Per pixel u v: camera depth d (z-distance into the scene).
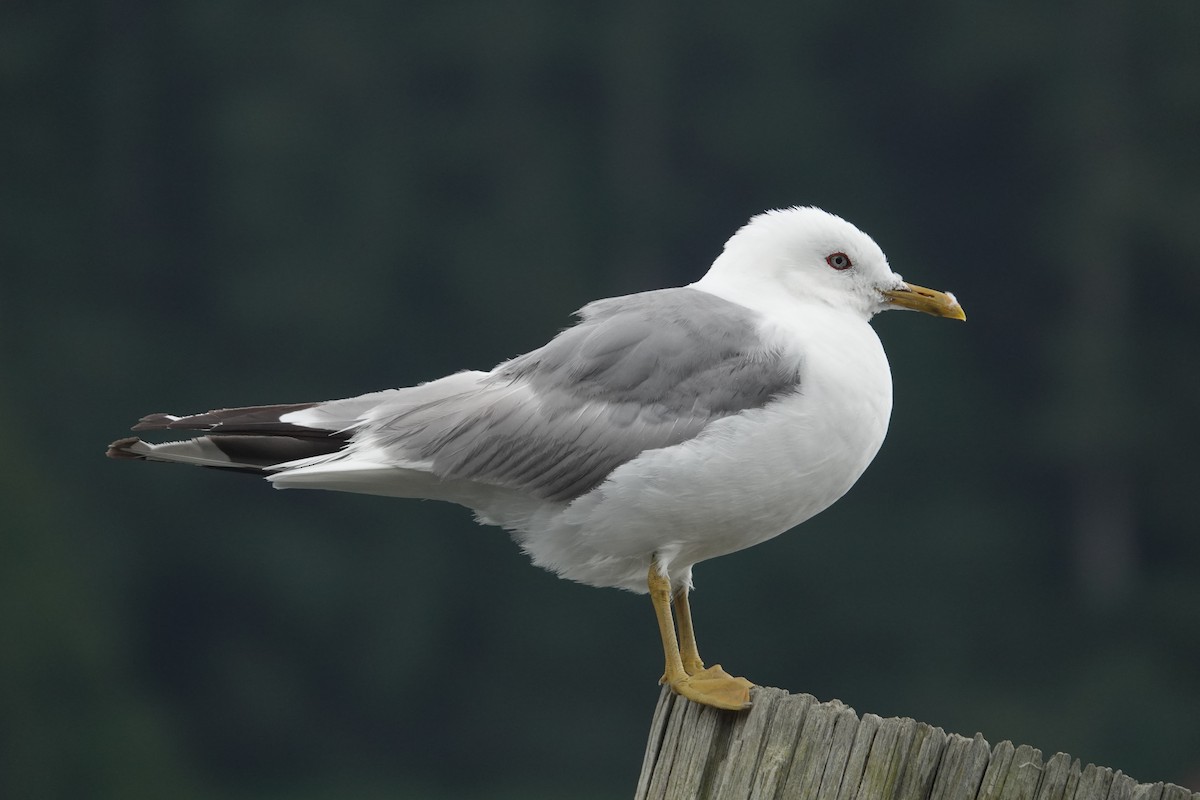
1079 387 26.81
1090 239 27.70
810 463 5.79
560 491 5.88
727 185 30.62
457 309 28.88
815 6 31.19
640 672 23.78
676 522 5.79
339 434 6.23
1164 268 27.94
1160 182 28.03
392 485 6.19
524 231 29.41
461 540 24.86
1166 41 29.33
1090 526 26.44
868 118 30.80
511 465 5.92
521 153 30.34
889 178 30.44
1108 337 27.41
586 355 5.95
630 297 6.20
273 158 29.59
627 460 5.76
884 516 25.78
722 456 5.70
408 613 24.36
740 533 5.91
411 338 28.67
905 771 4.49
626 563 6.05
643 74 30.55
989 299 29.02
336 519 25.22
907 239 29.97
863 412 5.86
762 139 30.39
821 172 30.42
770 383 5.77
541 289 28.88
